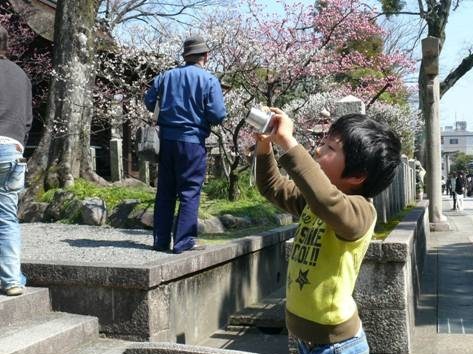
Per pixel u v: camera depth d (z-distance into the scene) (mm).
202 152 4945
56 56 9719
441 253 9820
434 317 5348
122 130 15539
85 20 9734
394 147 2096
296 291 2105
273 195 2375
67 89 9469
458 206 23859
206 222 7195
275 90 10492
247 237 6180
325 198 1885
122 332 4160
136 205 7574
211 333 5078
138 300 4133
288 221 8914
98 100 10891
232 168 9234
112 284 4152
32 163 9406
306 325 2068
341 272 2041
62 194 8297
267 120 2031
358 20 12055
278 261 7023
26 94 4086
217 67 9727
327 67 11750
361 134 2059
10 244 3986
